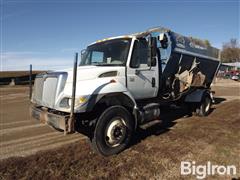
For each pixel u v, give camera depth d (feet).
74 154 15.90
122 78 17.54
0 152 16.58
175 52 22.82
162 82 22.07
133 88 18.47
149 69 19.77
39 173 13.19
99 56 19.81
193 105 28.04
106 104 16.19
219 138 18.83
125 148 16.84
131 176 12.71
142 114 18.24
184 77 25.08
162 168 13.60
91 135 15.55
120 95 16.69
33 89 18.34
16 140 19.56
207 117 27.43
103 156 15.47
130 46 18.19
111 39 19.63
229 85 93.30
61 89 14.84
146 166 13.88
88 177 12.68
